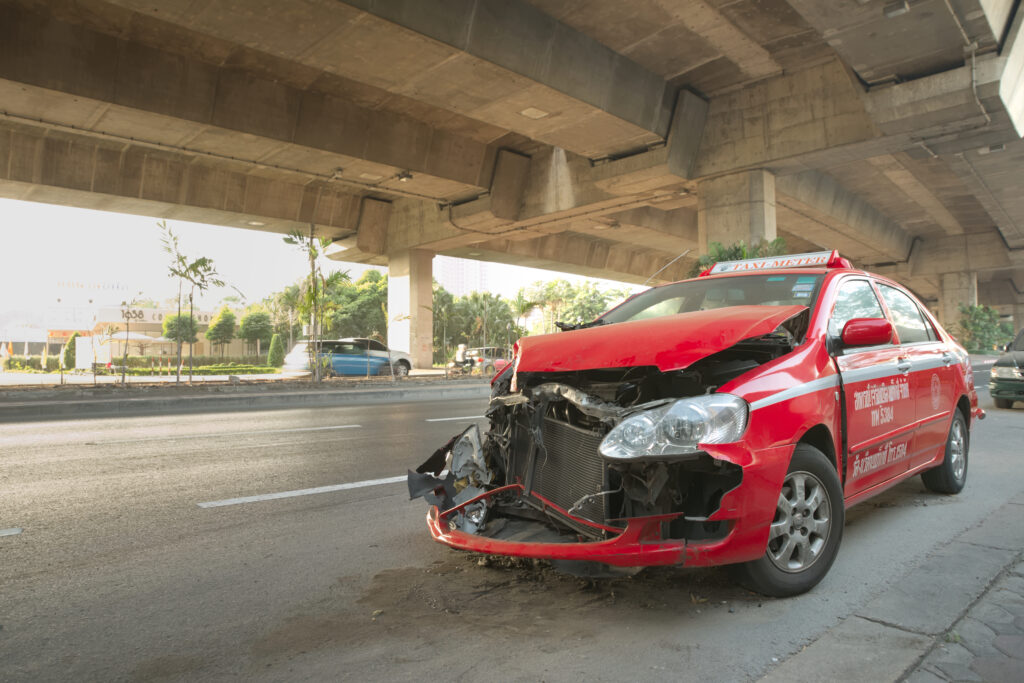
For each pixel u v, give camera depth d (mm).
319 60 15352
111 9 16000
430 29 14297
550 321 38969
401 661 2535
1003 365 11289
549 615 2947
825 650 2521
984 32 15562
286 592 3281
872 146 19625
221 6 13133
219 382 21516
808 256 4430
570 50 17172
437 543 4066
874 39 15734
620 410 2977
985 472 6035
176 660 2566
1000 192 29531
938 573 3303
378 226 35500
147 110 18062
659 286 4852
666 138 21422
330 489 5602
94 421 11383
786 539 3092
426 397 18406
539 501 3381
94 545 4078
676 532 2883
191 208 28422
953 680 2271
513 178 28016
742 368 3221
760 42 18312
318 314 21828
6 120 20406
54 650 2662
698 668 2439
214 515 4773
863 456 3734
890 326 3480
